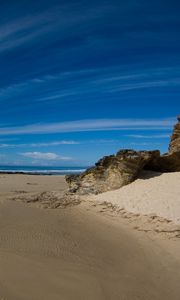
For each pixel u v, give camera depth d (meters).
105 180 20.22
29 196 19.80
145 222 14.59
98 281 8.92
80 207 17.45
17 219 13.98
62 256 10.38
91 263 10.16
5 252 9.93
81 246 11.60
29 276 8.52
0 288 7.66
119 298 8.24
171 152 20.45
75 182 21.36
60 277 8.77
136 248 12.07
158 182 18.66
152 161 20.50
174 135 21.02
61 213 16.06
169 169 20.84
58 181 36.62
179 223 13.94
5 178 38.75
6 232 12.02
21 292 7.69
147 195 17.28
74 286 8.42
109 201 17.69
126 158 19.33
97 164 20.78
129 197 17.53
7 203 17.12
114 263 10.48
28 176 44.78
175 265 10.57
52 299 7.65
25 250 10.39
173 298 8.55
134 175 19.50
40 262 9.54
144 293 8.66
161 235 13.16
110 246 12.02
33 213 15.39
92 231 13.66
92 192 20.28
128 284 9.07
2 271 8.55
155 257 11.25
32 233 12.26
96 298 8.05
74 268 9.52
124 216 15.57
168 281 9.48
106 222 15.16
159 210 15.39
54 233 12.61
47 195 20.36
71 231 13.23
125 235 13.49
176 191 17.03
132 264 10.57
